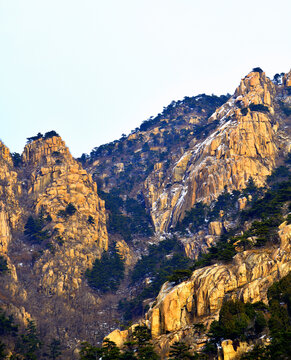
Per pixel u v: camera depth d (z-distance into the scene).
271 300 75.75
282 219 106.56
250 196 191.75
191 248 185.00
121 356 79.12
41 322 145.88
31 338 130.25
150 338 86.12
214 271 90.44
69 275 172.38
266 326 72.38
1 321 128.62
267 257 88.50
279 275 83.00
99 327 153.00
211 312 84.81
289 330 65.44
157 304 93.69
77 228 196.75
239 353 70.50
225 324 73.81
